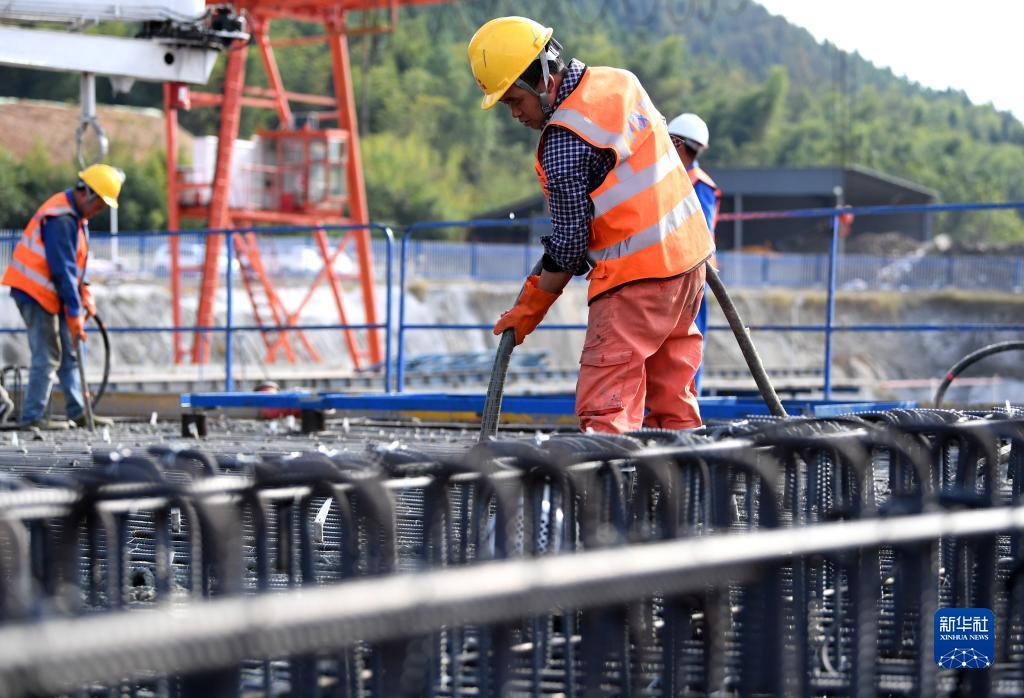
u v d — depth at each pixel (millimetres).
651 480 2846
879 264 60844
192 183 30031
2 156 70625
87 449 6117
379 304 46031
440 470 2543
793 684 2680
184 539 3908
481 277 50500
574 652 2902
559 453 2564
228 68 26281
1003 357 57469
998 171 153875
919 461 3008
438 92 127312
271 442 7082
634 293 4746
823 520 3012
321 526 3637
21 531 2090
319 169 30266
